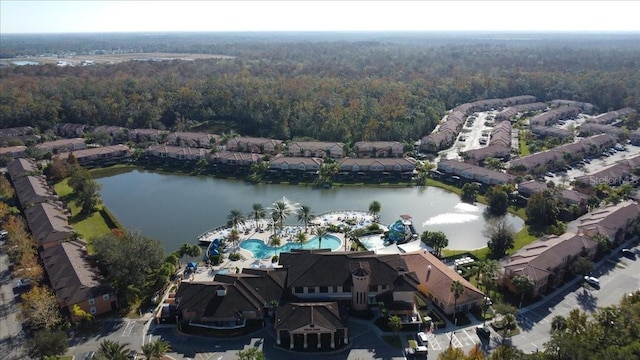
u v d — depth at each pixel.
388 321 100.94
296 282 108.62
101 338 98.00
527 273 111.81
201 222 163.50
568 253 122.19
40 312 97.31
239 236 148.12
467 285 110.12
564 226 145.88
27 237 134.38
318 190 195.75
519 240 143.62
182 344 96.44
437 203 179.75
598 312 99.75
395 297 106.00
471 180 198.38
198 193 194.25
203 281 116.69
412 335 99.06
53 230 136.50
